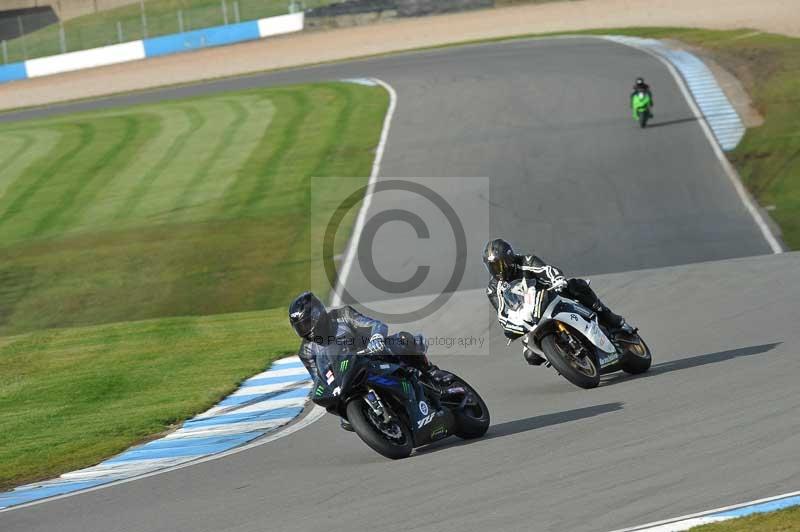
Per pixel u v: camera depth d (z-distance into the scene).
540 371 44.19
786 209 92.06
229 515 26.66
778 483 22.41
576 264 81.81
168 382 52.53
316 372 30.75
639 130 119.75
